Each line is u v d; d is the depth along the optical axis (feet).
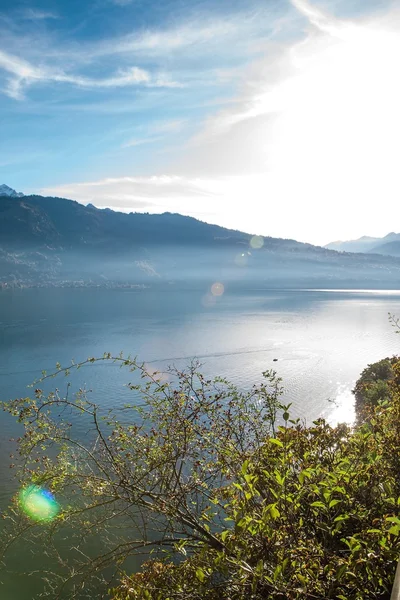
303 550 12.04
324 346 466.29
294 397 264.11
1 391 289.53
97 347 457.27
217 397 18.06
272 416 18.57
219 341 499.92
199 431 17.19
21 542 61.31
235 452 16.96
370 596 11.04
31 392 284.00
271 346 465.88
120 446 16.60
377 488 14.14
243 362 380.17
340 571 10.63
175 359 392.47
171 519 15.38
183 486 16.02
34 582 75.00
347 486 13.93
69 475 15.57
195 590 13.89
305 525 14.03
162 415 17.47
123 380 309.63
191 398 18.29
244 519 12.06
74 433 110.22
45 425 16.84
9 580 76.79
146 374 18.65
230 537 12.78
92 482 15.75
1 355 417.49
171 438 16.51
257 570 11.16
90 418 124.16
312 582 11.33
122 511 16.22
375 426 18.53
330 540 13.25
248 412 18.69
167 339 515.91
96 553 73.26
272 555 12.88
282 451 15.78
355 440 16.83
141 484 16.17
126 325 650.43
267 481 14.57
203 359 392.27
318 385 294.25
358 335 551.18
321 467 15.16
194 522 15.14
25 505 15.96
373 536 11.86
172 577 15.37
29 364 375.25
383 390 65.36
